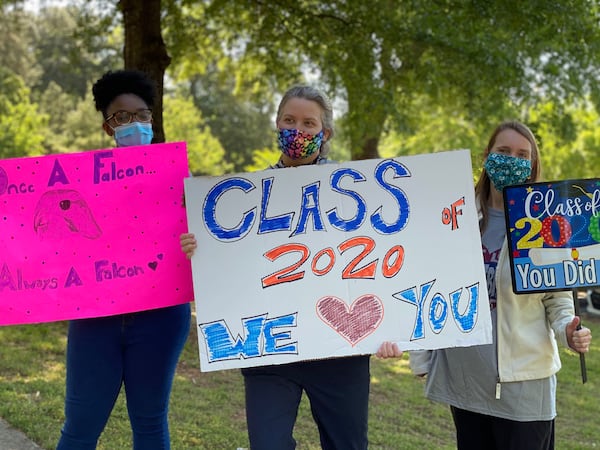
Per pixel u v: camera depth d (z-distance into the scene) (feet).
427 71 40.32
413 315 11.19
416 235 11.32
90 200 11.85
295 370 11.16
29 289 11.73
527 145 11.85
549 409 11.36
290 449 10.94
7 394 20.15
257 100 62.95
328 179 11.35
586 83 44.65
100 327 11.65
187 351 28.68
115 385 11.62
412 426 20.80
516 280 11.18
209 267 11.07
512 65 39.86
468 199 11.33
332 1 42.88
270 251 11.18
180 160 12.01
